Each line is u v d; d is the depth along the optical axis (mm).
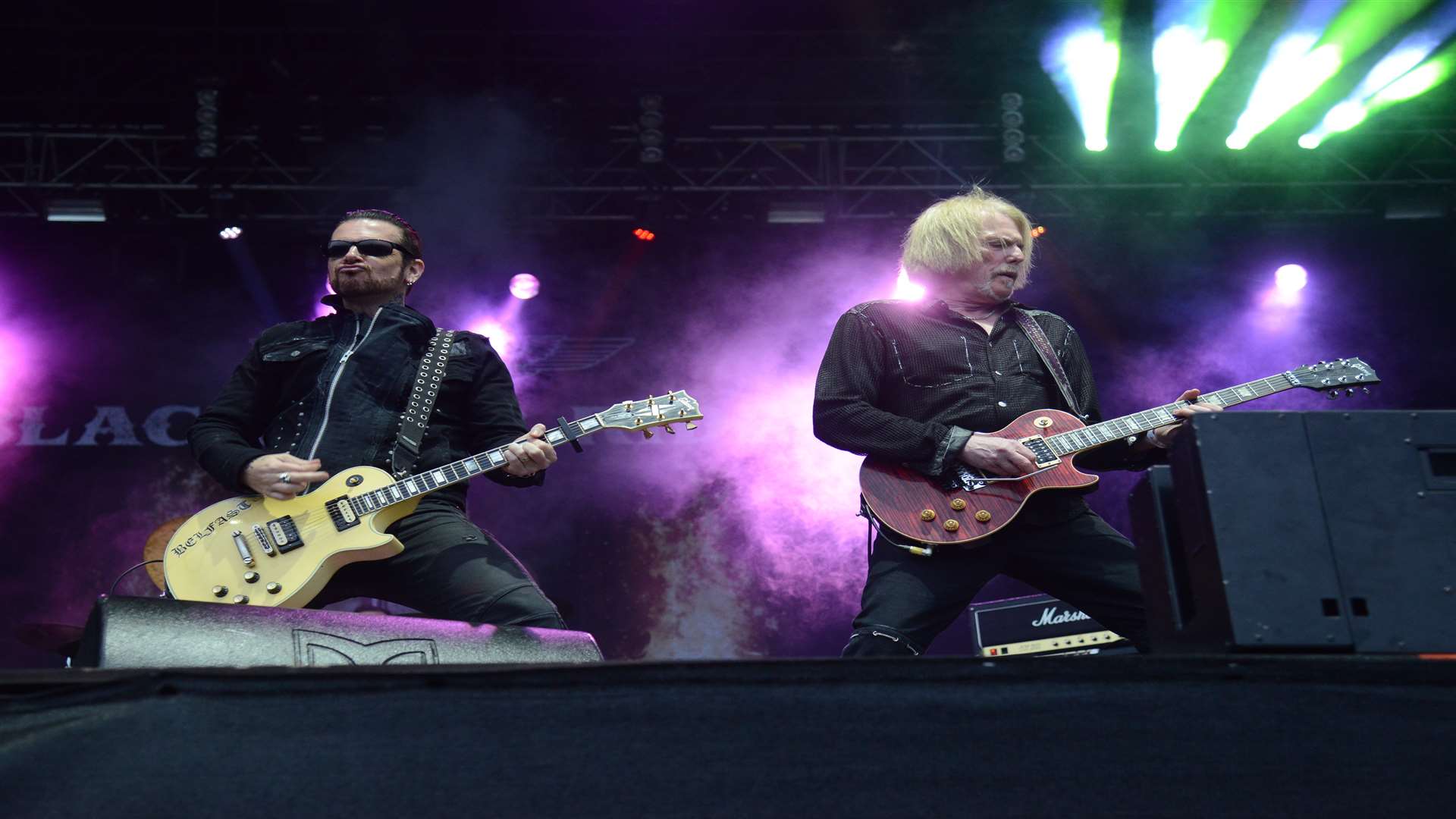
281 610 2283
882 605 2906
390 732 1545
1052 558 2990
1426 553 1817
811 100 8727
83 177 8523
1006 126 8398
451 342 3268
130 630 2109
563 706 1581
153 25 8219
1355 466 1863
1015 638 4277
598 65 8594
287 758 1519
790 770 1570
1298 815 1579
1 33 8180
